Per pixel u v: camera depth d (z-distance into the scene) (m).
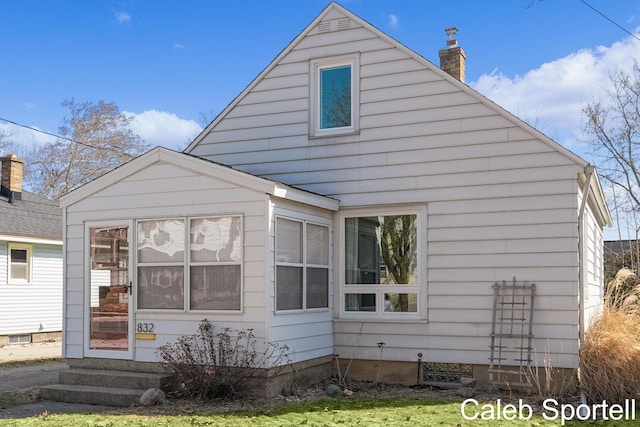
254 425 7.71
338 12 11.86
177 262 10.10
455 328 10.62
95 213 10.80
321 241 11.20
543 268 10.15
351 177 11.50
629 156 25.89
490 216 10.53
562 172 10.14
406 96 11.23
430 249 10.87
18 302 19.83
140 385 9.73
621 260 25.16
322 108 11.95
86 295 10.76
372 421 7.95
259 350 9.43
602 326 10.31
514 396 9.81
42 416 8.42
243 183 9.70
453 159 10.83
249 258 9.62
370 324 11.16
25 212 21.58
